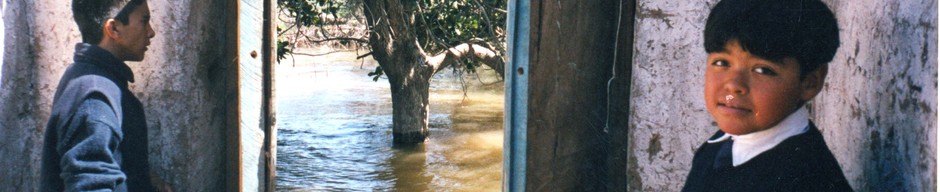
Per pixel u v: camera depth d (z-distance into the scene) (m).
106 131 3.39
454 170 10.13
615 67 3.21
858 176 2.57
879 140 2.41
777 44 2.50
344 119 13.59
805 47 2.51
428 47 11.84
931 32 2.09
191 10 3.76
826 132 2.62
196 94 3.81
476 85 17.91
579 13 3.20
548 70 3.21
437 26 11.03
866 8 2.47
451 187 9.38
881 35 2.38
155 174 3.78
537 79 3.20
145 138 3.66
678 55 3.08
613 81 3.23
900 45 2.28
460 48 11.05
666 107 3.12
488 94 16.58
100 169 3.35
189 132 3.82
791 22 2.51
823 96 2.60
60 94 3.46
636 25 3.15
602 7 3.20
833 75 2.60
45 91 3.65
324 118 13.68
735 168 2.58
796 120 2.51
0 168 3.67
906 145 2.24
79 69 3.49
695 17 3.03
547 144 3.24
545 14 3.18
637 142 3.19
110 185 3.36
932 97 2.08
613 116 3.25
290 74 19.30
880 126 2.40
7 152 3.66
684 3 3.04
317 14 10.91
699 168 2.75
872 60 2.45
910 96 2.22
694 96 3.06
